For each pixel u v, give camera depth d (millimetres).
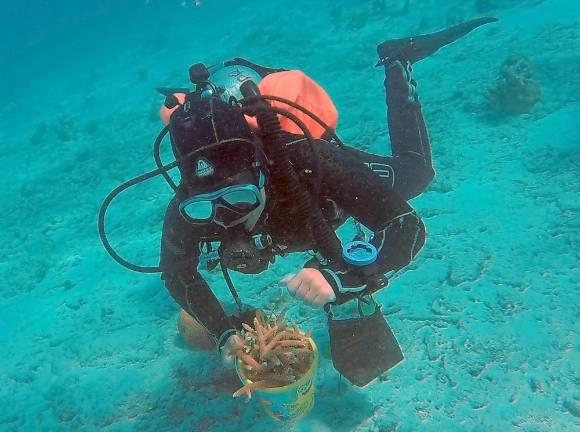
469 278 3760
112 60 23031
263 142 2121
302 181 2318
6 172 11781
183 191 2186
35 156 12359
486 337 3234
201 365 3703
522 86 5918
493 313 3412
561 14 8492
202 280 2793
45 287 5824
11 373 4371
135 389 3686
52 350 4527
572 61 6711
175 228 2475
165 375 3736
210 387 3469
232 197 2043
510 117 6016
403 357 2920
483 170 5176
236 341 2514
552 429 2605
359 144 6746
